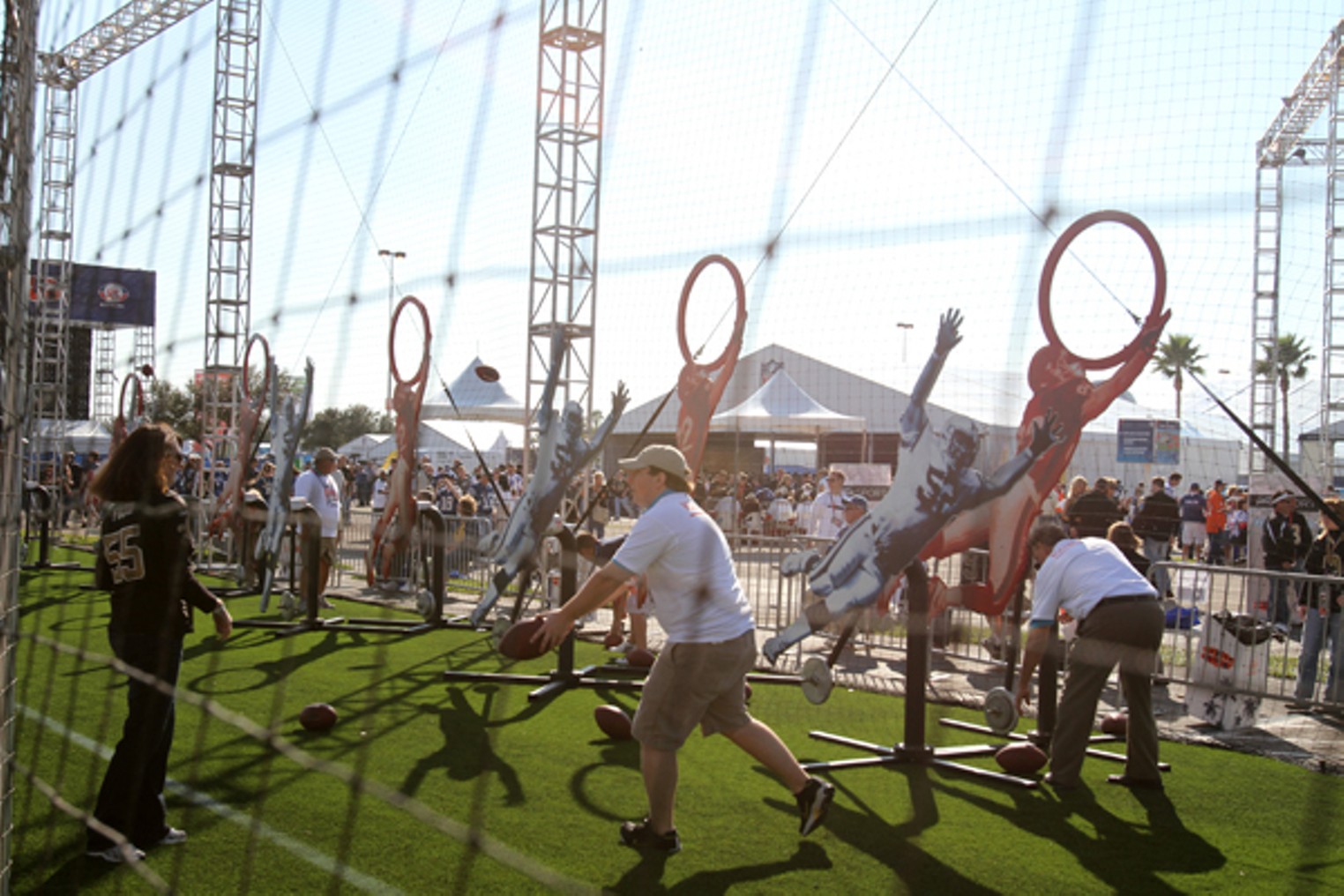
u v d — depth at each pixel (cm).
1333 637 687
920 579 536
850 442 1201
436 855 376
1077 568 498
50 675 338
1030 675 518
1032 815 452
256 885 344
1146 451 1053
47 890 337
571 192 988
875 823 433
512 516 802
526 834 404
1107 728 614
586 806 441
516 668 761
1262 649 650
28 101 280
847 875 371
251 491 1173
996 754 542
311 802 437
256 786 458
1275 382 927
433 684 703
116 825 370
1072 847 409
